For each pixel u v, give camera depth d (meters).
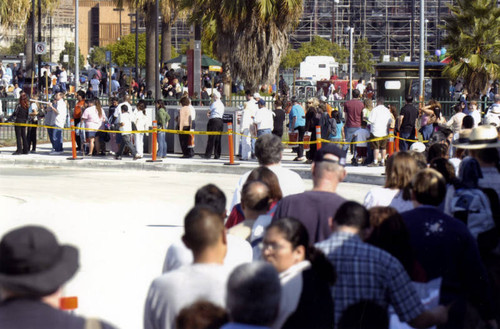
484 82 59.16
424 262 9.21
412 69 62.22
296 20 52.34
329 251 8.23
